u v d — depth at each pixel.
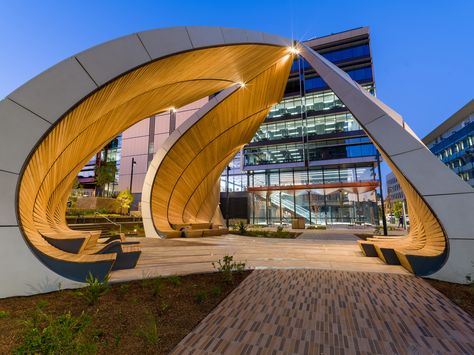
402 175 5.96
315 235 18.75
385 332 3.35
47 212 9.74
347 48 37.66
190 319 3.76
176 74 8.17
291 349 2.94
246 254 9.75
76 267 5.17
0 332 3.20
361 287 5.30
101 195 40.50
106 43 5.45
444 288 5.08
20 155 4.73
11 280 4.51
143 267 7.26
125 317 3.77
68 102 5.05
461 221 5.34
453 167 48.25
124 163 37.41
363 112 6.36
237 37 7.48
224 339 3.17
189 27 6.54
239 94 14.38
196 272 6.59
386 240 10.01
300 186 28.61
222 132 17.75
